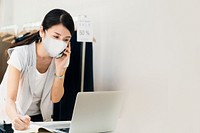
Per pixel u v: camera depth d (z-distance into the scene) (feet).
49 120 5.74
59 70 5.66
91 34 5.48
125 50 4.82
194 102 3.43
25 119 4.89
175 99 3.62
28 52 5.70
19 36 6.25
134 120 4.19
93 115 4.24
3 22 8.68
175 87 3.63
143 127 4.02
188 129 3.46
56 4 6.98
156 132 3.83
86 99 4.07
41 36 5.66
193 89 3.44
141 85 4.13
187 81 3.51
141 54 4.22
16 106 5.57
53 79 5.70
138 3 4.35
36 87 5.72
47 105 5.77
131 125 4.23
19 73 5.67
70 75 5.67
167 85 3.72
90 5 6.11
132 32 4.55
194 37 3.46
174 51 3.66
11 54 5.81
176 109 3.60
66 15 5.53
